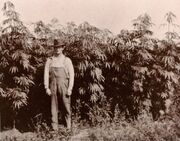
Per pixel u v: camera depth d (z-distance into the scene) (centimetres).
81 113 920
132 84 920
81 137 789
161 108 962
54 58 837
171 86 952
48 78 838
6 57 855
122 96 948
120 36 909
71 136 795
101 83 941
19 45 853
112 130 807
